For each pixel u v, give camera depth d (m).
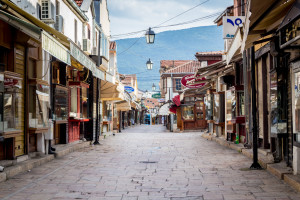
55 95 13.15
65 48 9.59
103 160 11.32
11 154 9.35
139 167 9.74
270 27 7.87
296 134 7.10
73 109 15.91
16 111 9.14
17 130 8.83
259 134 12.45
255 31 8.05
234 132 16.03
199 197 6.13
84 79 18.45
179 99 31.66
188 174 8.52
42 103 11.02
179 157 12.01
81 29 18.78
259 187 6.86
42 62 11.78
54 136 14.44
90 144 17.97
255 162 9.20
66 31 15.62
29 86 10.60
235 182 7.41
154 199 6.04
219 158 11.49
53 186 7.14
